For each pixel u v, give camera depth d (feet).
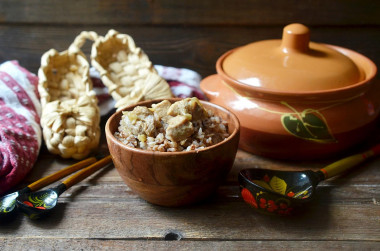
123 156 1.66
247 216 1.76
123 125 1.78
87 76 2.18
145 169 1.64
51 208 1.74
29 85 2.22
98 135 2.09
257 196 1.69
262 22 2.56
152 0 2.53
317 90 1.90
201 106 1.79
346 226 1.71
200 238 1.67
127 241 1.66
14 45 2.63
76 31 2.60
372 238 1.66
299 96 1.88
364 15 2.53
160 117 1.78
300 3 2.52
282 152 2.01
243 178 1.73
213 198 1.85
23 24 2.57
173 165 1.62
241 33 2.60
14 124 2.04
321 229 1.70
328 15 2.54
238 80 2.01
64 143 2.00
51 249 1.63
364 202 1.82
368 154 2.03
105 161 2.01
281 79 1.93
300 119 1.92
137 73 2.26
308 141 1.95
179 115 1.72
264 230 1.69
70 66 2.28
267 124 1.95
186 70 2.47
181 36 2.62
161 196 1.72
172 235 1.69
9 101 2.13
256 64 2.01
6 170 1.88
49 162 2.08
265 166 2.03
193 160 1.62
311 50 2.06
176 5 2.54
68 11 2.55
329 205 1.81
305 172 1.86
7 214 1.72
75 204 1.82
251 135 2.01
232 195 1.86
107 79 2.18
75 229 1.70
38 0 2.52
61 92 2.22
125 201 1.84
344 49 2.20
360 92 1.95
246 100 2.00
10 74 2.21
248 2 2.52
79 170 1.99
